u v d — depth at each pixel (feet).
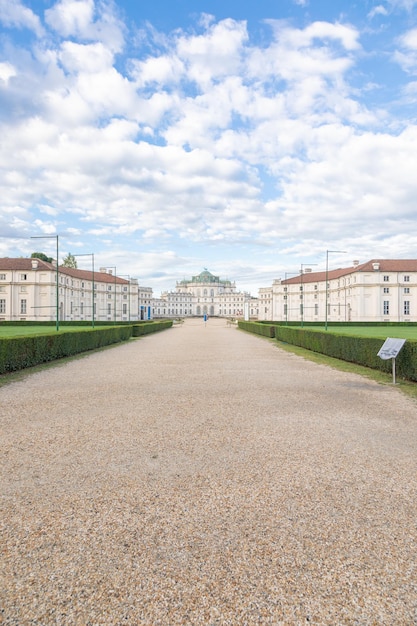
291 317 307.78
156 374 39.04
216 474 14.56
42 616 7.81
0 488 13.30
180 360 51.52
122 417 22.56
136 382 34.30
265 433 19.60
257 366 45.27
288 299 310.45
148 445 17.78
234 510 11.89
